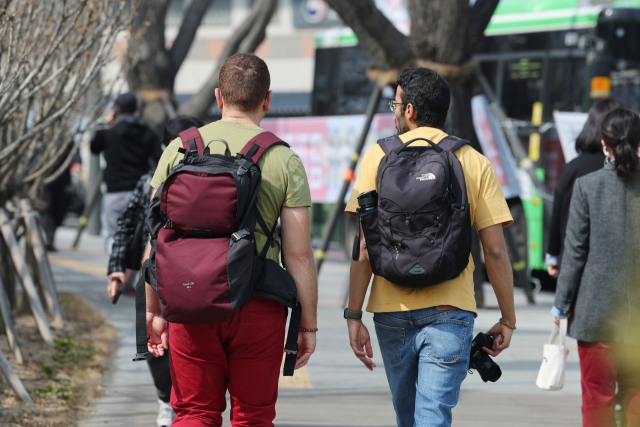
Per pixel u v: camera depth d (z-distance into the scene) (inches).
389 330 362.6
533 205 1366.9
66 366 674.2
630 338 426.0
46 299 827.4
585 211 435.5
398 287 358.9
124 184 938.7
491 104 1150.3
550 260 557.9
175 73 1222.9
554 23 1385.3
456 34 1045.8
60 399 574.6
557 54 1378.0
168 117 1179.9
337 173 1680.6
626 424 455.8
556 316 448.5
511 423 563.8
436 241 339.9
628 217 428.1
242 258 311.1
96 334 823.7
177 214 318.7
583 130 547.2
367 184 367.2
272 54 3651.6
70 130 773.3
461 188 348.2
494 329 377.4
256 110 350.9
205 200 315.3
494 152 1405.0
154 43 1173.7
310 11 3607.3
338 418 561.3
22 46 577.6
